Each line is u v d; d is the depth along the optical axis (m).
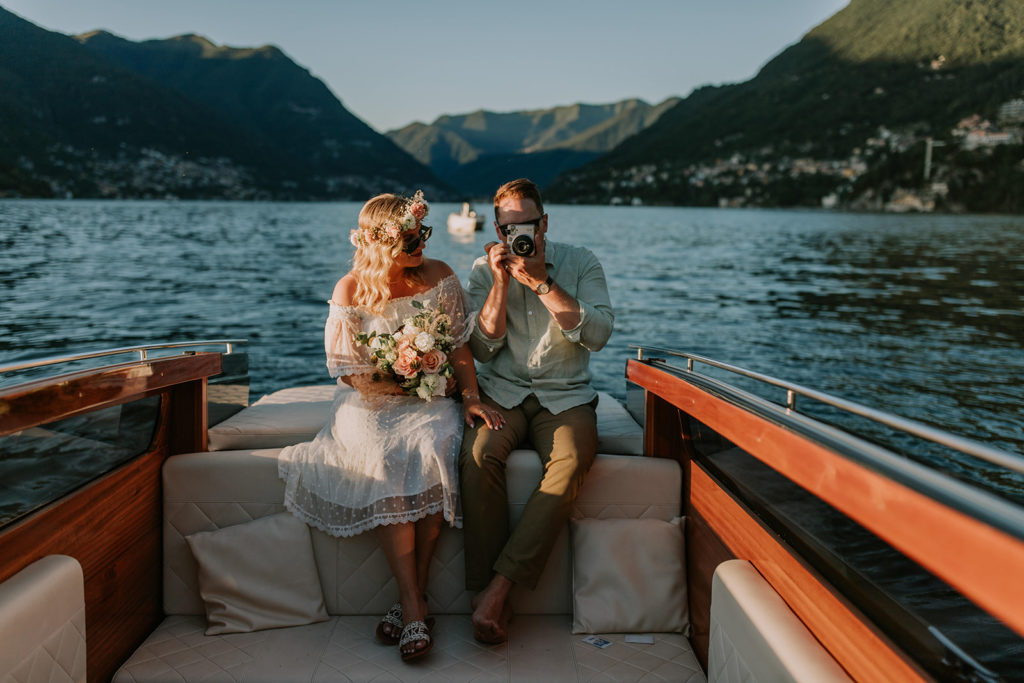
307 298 15.63
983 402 6.38
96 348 9.36
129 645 1.65
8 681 1.13
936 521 0.75
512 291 2.09
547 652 1.66
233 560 1.75
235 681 1.53
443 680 1.53
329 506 1.79
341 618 1.81
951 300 15.02
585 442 1.81
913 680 0.91
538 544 1.68
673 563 1.78
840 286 18.20
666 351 2.02
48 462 1.35
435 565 1.83
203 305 14.16
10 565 1.24
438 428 1.85
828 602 1.11
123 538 1.63
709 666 1.47
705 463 1.73
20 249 25.14
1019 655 0.88
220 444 2.02
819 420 1.22
